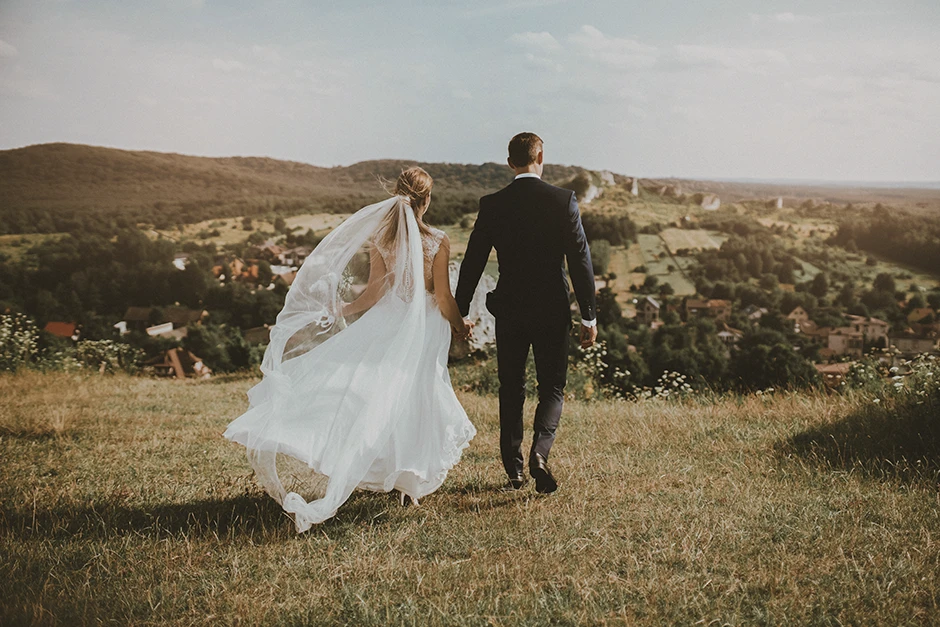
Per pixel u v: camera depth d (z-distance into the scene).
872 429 4.90
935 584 2.50
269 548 3.00
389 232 3.57
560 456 4.81
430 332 3.61
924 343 38.41
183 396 8.95
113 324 37.53
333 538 3.15
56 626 2.28
